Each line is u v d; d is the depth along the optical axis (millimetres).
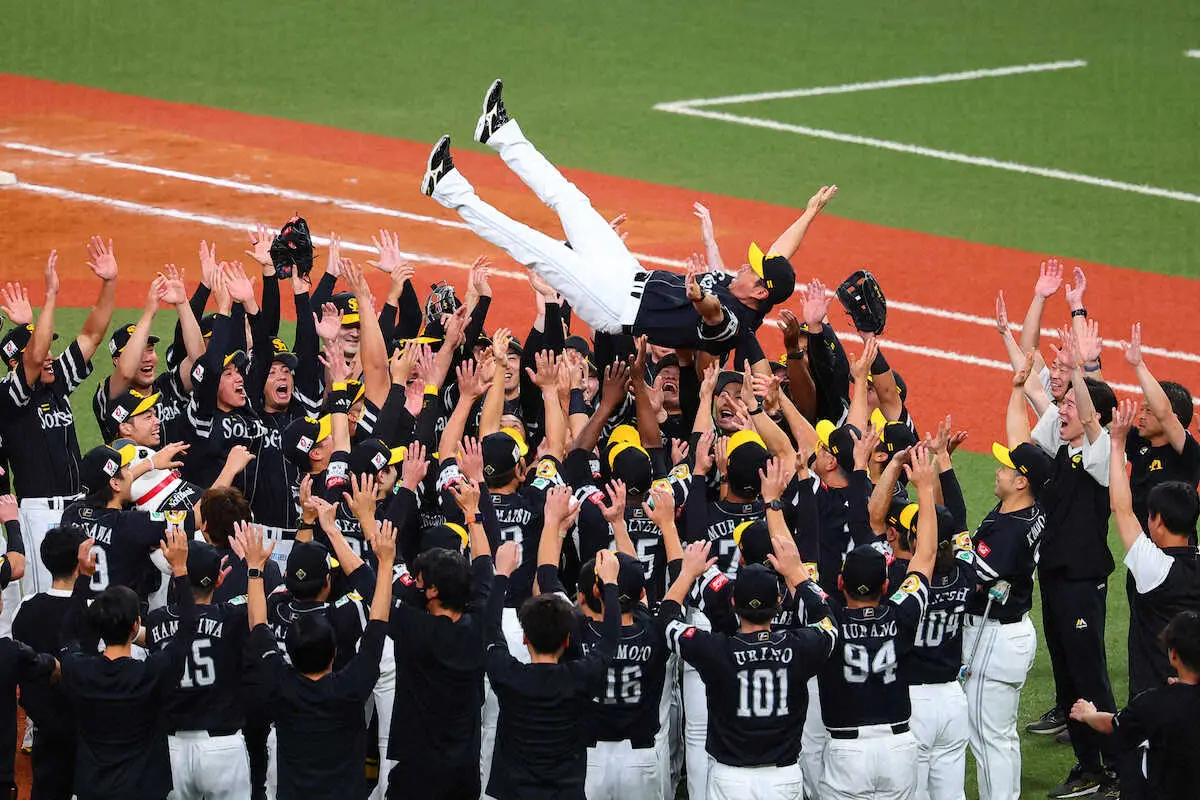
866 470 39562
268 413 45500
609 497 38625
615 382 40906
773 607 32344
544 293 45188
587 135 101125
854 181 95062
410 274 51188
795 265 81312
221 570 34188
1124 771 32406
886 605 34000
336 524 36625
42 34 115938
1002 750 38719
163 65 110875
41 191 85250
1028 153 101000
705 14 129625
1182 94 113000
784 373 47094
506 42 120312
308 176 90688
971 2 135000
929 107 109375
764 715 32281
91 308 70000
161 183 87938
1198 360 71062
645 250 81562
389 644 36781
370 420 42906
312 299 51562
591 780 33906
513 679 31625
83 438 57812
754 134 102938
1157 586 36281
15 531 39812
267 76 109875
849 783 33969
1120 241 86688
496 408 40438
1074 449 41531
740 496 37656
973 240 85812
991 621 38469
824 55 120438
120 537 37844
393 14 125750
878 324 44812
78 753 32750
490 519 35469
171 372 48375
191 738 33812
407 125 101562
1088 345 44562
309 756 31812
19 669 33656
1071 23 129500
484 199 88500
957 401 65688
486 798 35906
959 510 38781
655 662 33344
